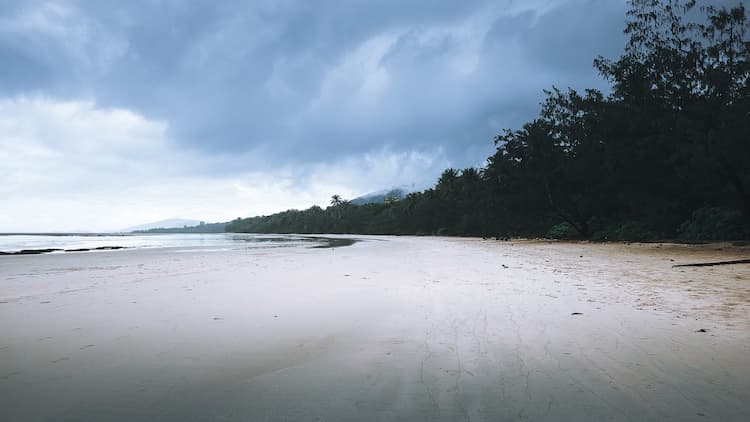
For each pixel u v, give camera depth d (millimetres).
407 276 9391
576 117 33594
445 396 2623
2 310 5645
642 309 5086
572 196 35188
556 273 9344
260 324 4691
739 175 21312
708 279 7512
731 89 21359
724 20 21109
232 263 14844
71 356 3529
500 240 40125
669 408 2389
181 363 3338
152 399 2627
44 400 2619
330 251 23688
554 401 2516
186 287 7977
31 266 14789
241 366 3262
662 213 27766
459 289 7113
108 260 17875
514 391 2684
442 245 29906
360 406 2496
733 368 3002
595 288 6871
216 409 2479
